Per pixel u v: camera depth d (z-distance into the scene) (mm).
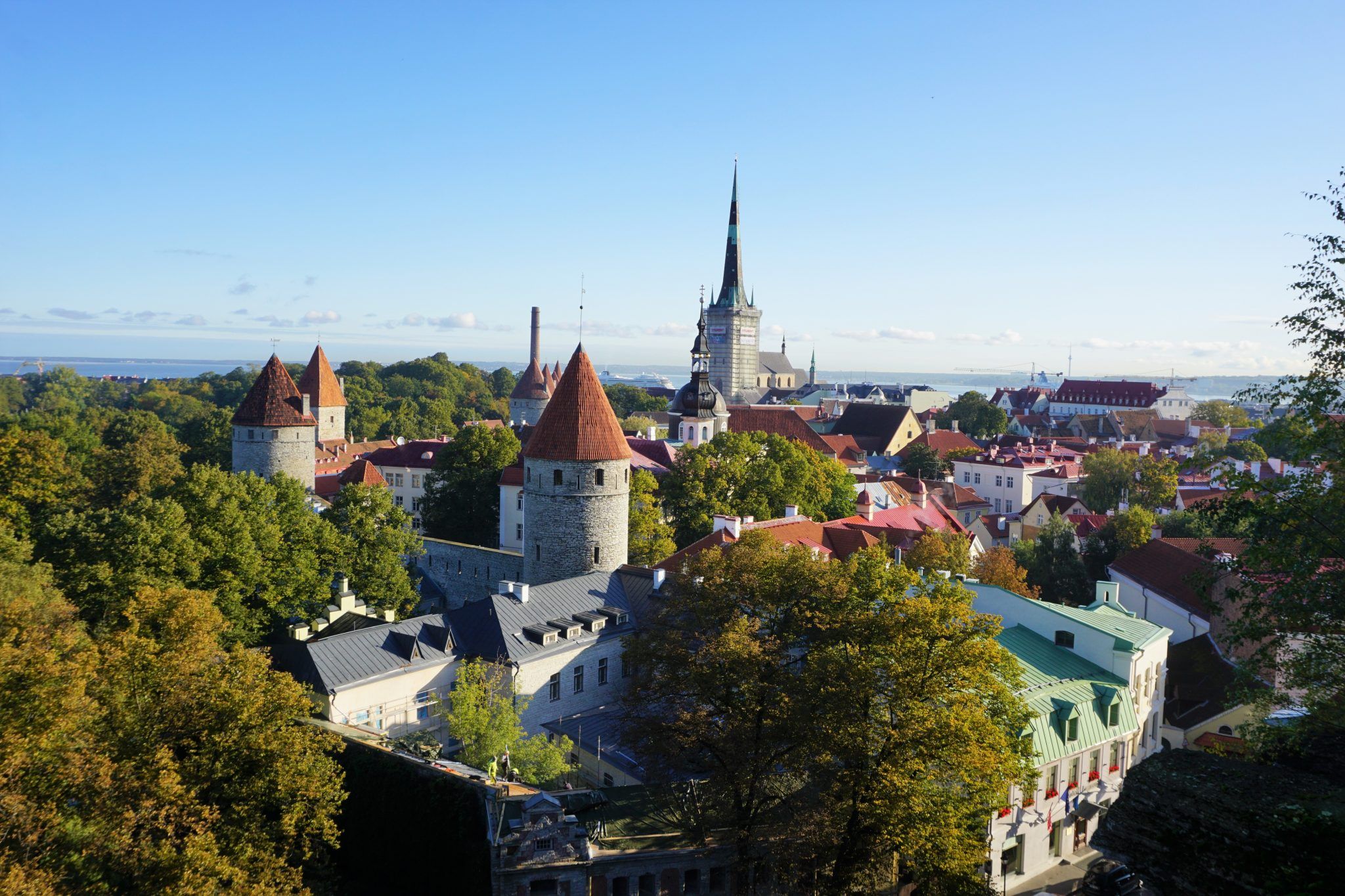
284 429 103375
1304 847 21516
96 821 30938
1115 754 50594
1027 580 84688
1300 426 25328
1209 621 64250
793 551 46938
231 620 60656
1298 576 25406
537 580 73562
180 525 61562
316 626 62562
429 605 89188
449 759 49688
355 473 112500
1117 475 123625
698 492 95750
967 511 139250
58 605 51312
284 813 36781
